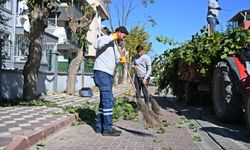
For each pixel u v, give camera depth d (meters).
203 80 13.05
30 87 14.27
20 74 15.86
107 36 8.33
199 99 15.01
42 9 14.02
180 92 16.97
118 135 8.24
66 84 21.12
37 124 8.45
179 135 8.56
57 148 6.94
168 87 18.05
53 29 41.34
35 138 7.20
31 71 14.25
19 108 11.72
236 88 9.30
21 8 30.45
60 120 9.23
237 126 9.69
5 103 12.91
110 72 8.32
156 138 8.06
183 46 14.68
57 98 17.14
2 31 15.68
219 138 8.11
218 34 11.48
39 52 14.27
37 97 15.56
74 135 8.24
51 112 10.82
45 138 7.75
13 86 15.23
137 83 11.73
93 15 19.97
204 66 11.76
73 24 19.80
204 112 12.52
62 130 8.84
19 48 18.14
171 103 16.77
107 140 7.75
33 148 6.88
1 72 14.12
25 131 7.43
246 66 9.38
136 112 11.92
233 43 10.22
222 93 10.11
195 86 14.90
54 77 20.75
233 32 10.41
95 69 8.36
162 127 8.98
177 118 11.50
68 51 42.59
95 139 7.83
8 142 6.47
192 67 13.51
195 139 8.05
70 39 45.41
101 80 8.26
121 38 8.42
